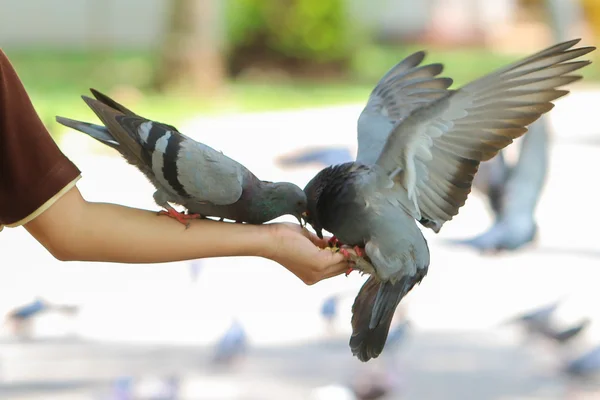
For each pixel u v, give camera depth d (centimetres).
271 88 3397
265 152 2219
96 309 1244
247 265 1484
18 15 4144
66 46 4175
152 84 3181
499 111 545
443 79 683
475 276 1418
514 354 1122
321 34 3631
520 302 1298
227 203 583
